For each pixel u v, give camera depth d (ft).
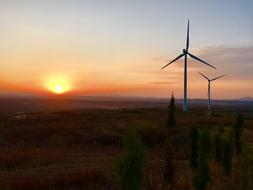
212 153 46.09
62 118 252.42
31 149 117.70
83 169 72.54
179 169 58.85
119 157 32.22
